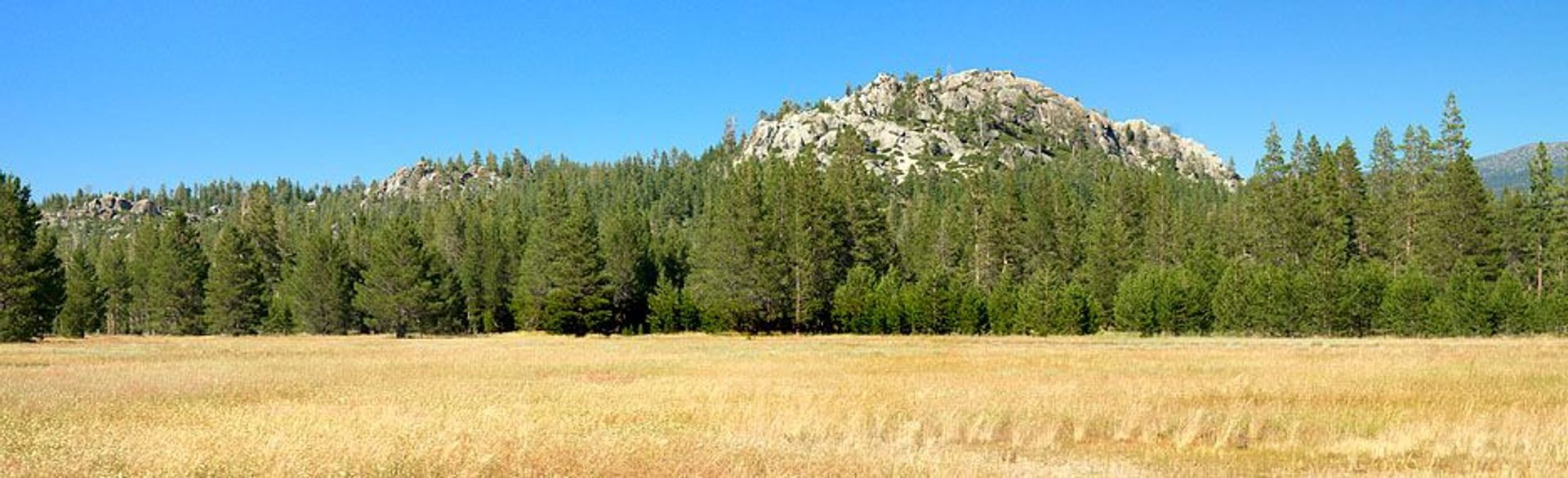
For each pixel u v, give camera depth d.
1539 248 92.94
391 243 88.56
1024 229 109.31
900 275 99.62
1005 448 17.11
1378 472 14.55
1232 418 19.66
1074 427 19.33
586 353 48.59
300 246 99.62
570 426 18.03
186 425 18.16
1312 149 121.19
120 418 19.67
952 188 182.50
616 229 94.06
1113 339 69.75
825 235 91.56
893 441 17.27
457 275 100.38
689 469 13.39
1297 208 100.12
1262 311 77.25
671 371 34.88
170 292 93.00
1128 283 83.38
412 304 86.69
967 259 109.00
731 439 16.48
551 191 100.69
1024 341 66.38
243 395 25.38
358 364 39.19
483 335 88.44
